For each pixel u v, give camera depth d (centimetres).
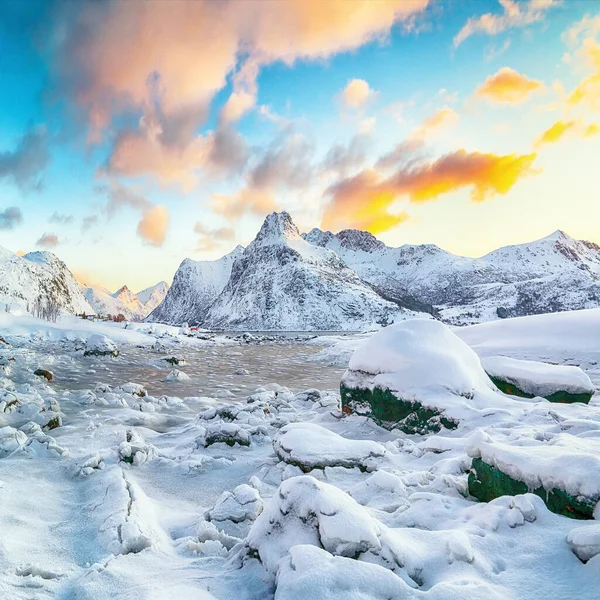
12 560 309
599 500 324
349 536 277
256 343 4816
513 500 341
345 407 873
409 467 539
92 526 379
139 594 259
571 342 1803
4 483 464
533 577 258
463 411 707
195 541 355
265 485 516
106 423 860
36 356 2136
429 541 299
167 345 3656
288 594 232
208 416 850
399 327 884
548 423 656
